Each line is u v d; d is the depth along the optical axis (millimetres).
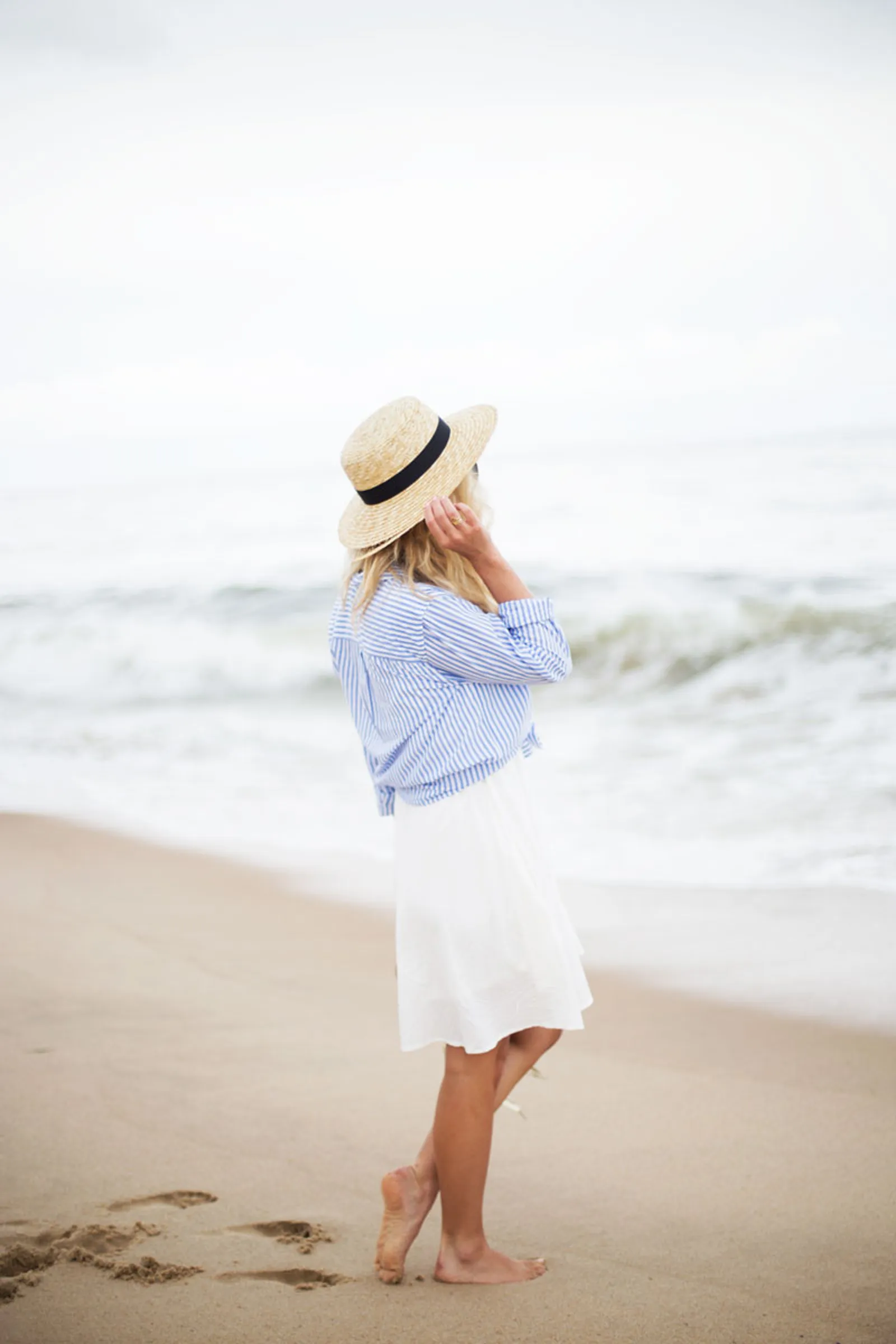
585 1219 2633
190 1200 2703
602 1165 2922
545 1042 2518
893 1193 2719
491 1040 2244
